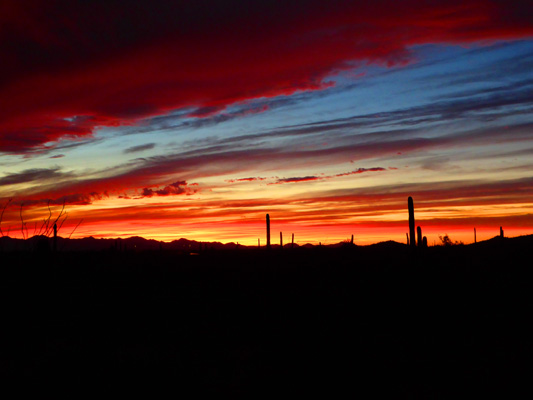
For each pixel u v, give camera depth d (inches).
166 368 405.1
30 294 668.1
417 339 520.4
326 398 333.4
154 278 1179.9
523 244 1234.0
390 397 334.0
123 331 595.2
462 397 330.6
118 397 334.6
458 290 800.3
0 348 484.1
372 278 945.5
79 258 1393.9
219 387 356.8
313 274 1143.6
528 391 339.0
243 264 1547.7
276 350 476.4
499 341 498.9
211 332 586.6
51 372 391.9
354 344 499.5
